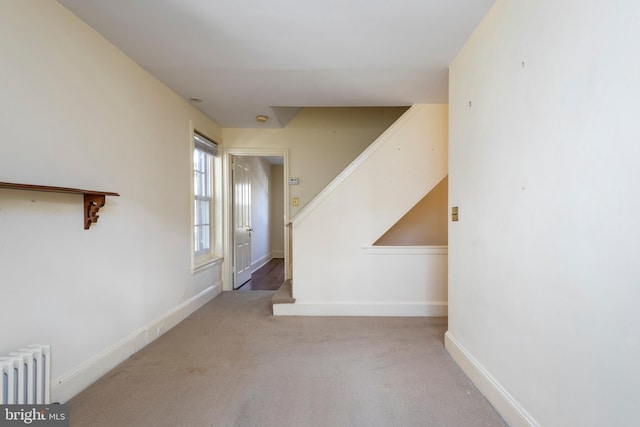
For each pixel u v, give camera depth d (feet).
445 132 10.31
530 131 4.40
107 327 6.60
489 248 5.57
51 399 5.19
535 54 4.28
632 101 2.86
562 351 3.77
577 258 3.52
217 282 13.21
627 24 2.91
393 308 10.39
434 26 6.02
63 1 5.31
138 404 5.48
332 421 5.05
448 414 5.22
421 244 14.14
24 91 4.78
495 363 5.38
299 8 5.46
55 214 5.34
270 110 11.20
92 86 6.15
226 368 6.79
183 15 5.68
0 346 4.46
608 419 3.14
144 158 7.89
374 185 10.39
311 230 10.46
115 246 6.84
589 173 3.35
